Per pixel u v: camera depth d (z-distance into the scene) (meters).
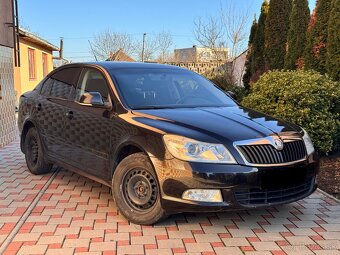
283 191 4.14
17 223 4.34
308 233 4.19
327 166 6.76
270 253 3.73
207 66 24.67
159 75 5.45
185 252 3.73
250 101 7.66
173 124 4.22
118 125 4.55
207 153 3.90
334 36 8.44
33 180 6.02
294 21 11.52
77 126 5.20
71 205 4.92
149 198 4.20
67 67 5.93
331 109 7.47
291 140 4.29
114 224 4.34
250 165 3.91
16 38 9.57
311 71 8.02
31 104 6.33
